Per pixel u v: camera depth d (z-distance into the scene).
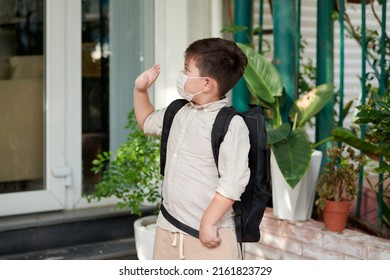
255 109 2.74
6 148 4.77
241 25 4.82
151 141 4.32
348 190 3.86
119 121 5.18
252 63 4.22
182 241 2.70
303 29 6.31
